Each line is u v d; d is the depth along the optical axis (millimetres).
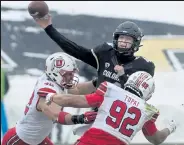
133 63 12492
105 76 12594
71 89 13398
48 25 13281
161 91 21359
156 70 21984
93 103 11375
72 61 12672
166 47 22484
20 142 13516
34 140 13422
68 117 11742
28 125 13211
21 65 22500
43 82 12633
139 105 11195
